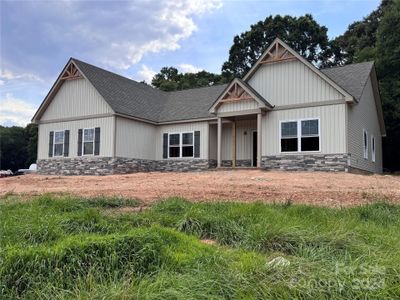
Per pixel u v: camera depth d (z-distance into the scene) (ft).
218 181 39.50
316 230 16.48
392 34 84.99
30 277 12.30
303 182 37.78
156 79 151.43
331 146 53.26
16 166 156.25
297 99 56.65
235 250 14.82
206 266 12.71
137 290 10.98
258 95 58.18
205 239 17.51
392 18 85.10
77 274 12.53
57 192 32.09
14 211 22.09
